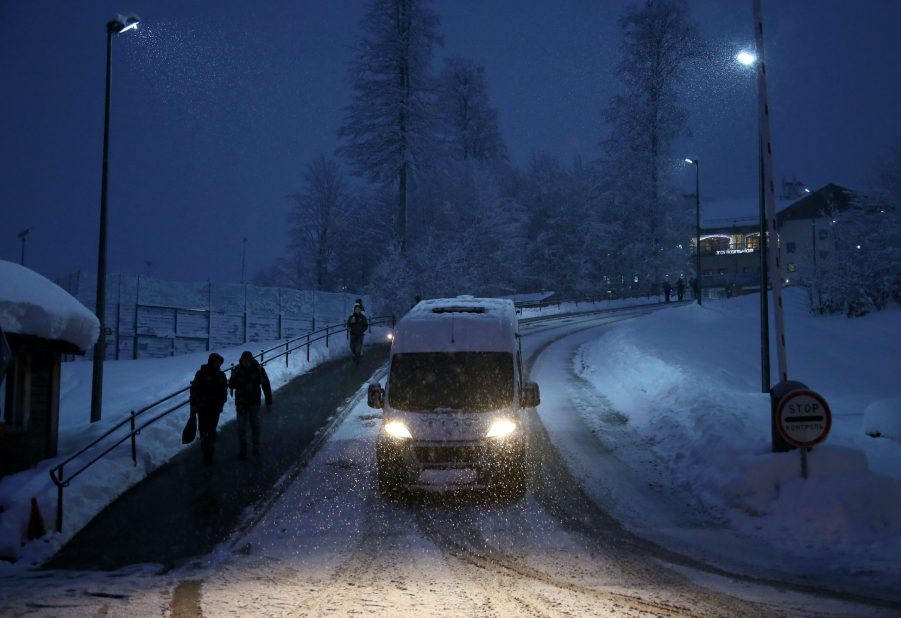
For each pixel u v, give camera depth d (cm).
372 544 881
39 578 767
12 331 1154
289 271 6316
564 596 657
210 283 3459
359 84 4531
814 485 968
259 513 1030
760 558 812
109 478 1164
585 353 2775
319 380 2227
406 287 4144
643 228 5603
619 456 1367
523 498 1106
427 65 4584
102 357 1666
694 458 1260
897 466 1180
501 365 1170
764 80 1211
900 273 3788
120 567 825
